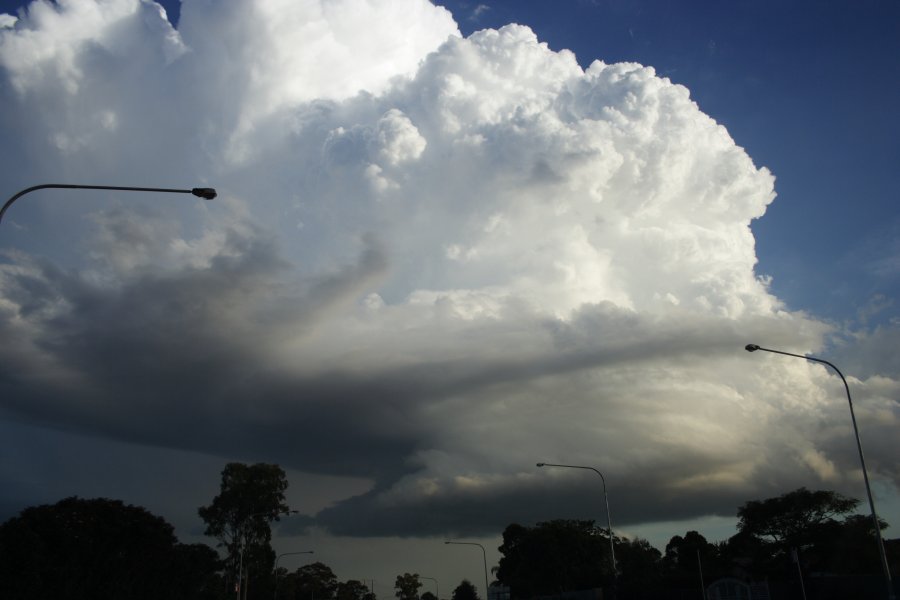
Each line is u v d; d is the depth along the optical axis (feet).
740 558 242.37
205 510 278.87
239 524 281.54
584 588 279.49
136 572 209.36
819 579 166.91
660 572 272.92
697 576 230.48
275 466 287.07
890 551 197.67
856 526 204.23
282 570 395.96
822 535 209.26
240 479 280.51
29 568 170.09
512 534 367.45
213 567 272.92
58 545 188.96
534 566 289.74
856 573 199.00
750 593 181.37
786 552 213.46
